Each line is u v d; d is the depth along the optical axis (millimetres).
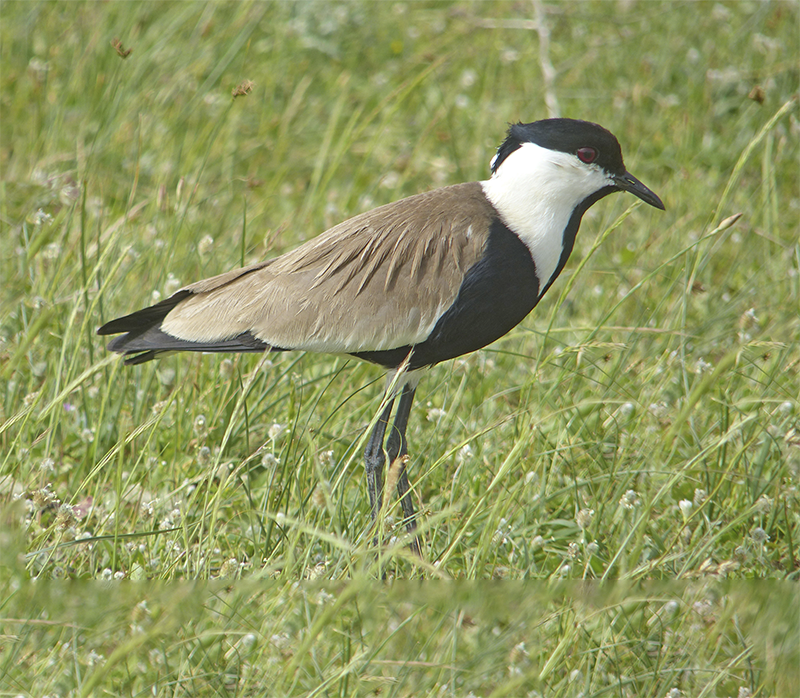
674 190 14578
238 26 16766
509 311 9688
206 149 14930
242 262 10867
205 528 9430
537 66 17625
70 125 15172
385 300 9367
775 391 10164
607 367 11258
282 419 10758
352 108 16844
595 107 16375
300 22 17891
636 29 18188
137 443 10484
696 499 9227
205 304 9703
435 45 17625
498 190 9805
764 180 13508
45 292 11383
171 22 16781
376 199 14727
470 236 9492
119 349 9750
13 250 12414
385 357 9648
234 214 14086
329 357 11578
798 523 9438
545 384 10852
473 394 11086
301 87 16141
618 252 13672
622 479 9641
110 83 15523
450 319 9469
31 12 16922
